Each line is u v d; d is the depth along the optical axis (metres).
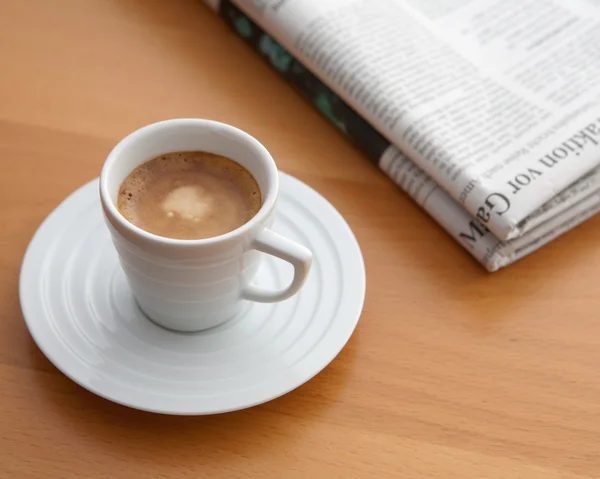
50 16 0.51
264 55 0.50
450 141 0.44
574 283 0.42
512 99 0.46
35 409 0.36
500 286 0.42
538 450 0.37
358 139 0.47
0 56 0.48
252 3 0.49
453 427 0.37
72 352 0.36
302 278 0.35
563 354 0.40
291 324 0.38
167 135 0.37
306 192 0.42
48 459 0.35
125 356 0.37
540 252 0.43
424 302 0.41
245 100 0.49
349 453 0.36
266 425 0.36
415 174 0.44
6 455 0.35
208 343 0.38
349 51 0.47
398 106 0.45
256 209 0.37
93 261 0.39
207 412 0.35
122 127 0.46
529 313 0.41
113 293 0.39
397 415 0.37
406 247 0.43
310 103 0.49
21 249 0.41
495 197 0.41
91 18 0.51
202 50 0.51
